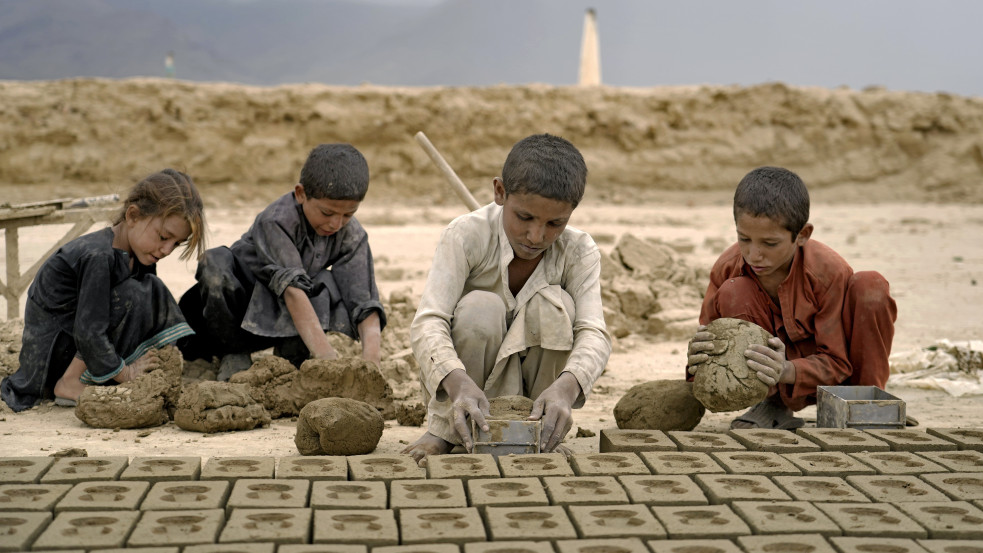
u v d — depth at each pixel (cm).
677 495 294
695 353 390
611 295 758
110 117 2648
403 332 627
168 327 468
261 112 2767
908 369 571
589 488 299
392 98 2809
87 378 454
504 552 250
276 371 452
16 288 605
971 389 518
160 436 402
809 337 416
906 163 2902
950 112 2939
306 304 467
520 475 312
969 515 277
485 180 2783
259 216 491
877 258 1297
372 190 2739
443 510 277
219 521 266
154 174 448
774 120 2933
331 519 270
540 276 376
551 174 328
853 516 278
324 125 2766
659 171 2841
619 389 530
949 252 1381
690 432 370
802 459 333
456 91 2866
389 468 319
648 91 2980
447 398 357
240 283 488
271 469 313
